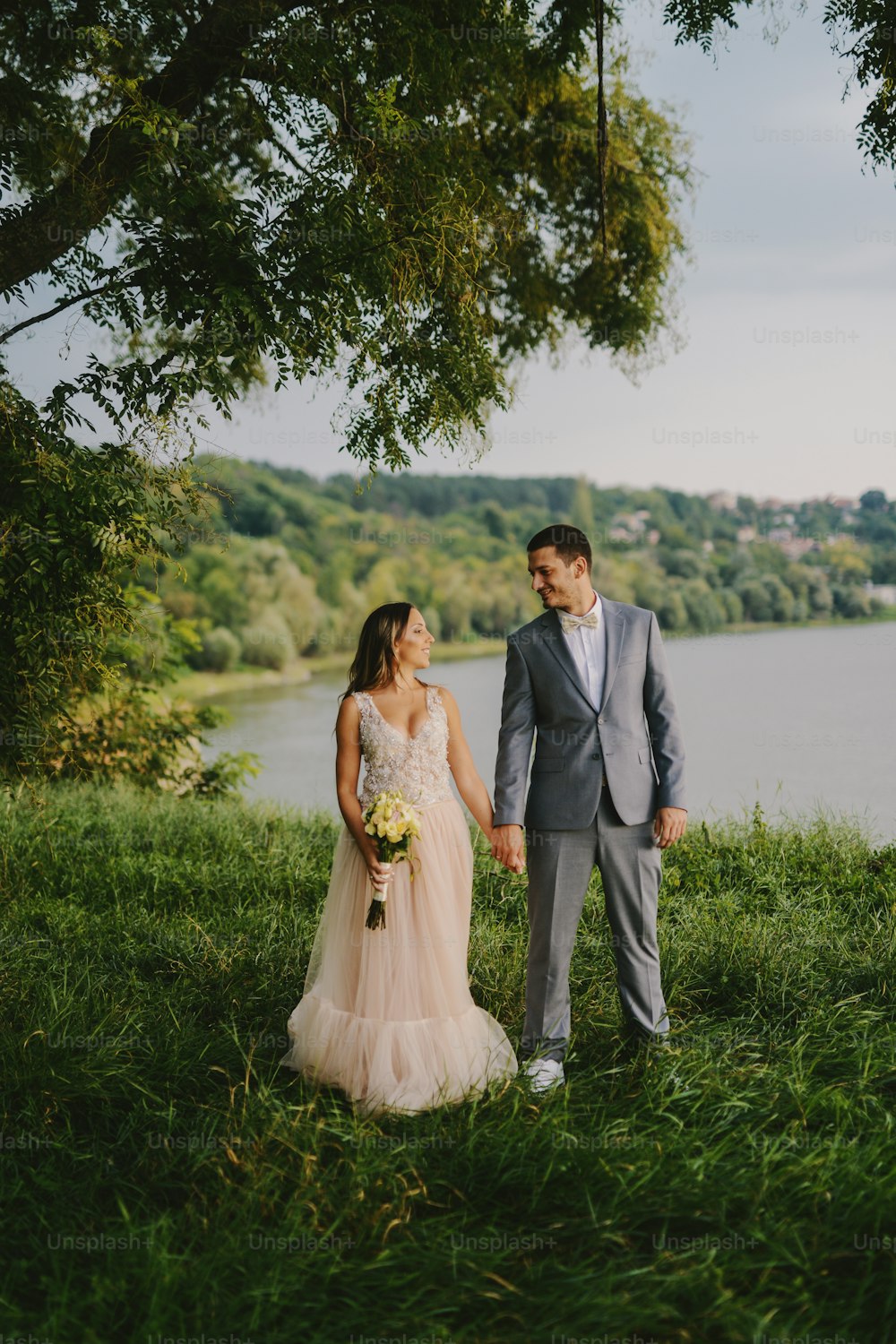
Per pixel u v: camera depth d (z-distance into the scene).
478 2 6.04
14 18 5.10
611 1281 2.34
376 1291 2.40
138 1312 2.32
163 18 5.16
